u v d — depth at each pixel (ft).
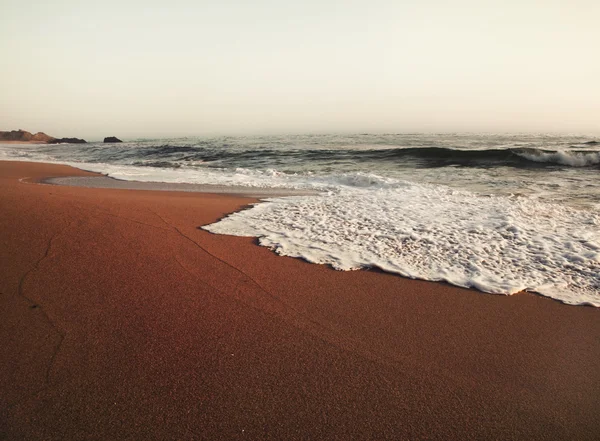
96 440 5.63
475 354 8.19
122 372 7.14
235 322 9.13
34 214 16.01
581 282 11.80
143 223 16.66
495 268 12.86
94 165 54.29
